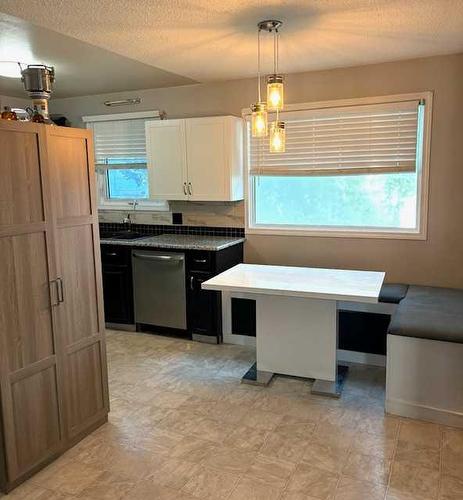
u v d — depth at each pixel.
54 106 5.47
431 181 3.84
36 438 2.49
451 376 2.81
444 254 3.89
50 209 2.49
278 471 2.46
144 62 3.68
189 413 3.08
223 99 4.56
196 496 2.28
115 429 2.90
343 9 2.52
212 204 4.80
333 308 3.34
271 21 2.68
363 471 2.44
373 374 3.64
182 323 4.47
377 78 3.90
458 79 3.64
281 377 3.60
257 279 3.32
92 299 2.82
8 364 2.31
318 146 4.24
